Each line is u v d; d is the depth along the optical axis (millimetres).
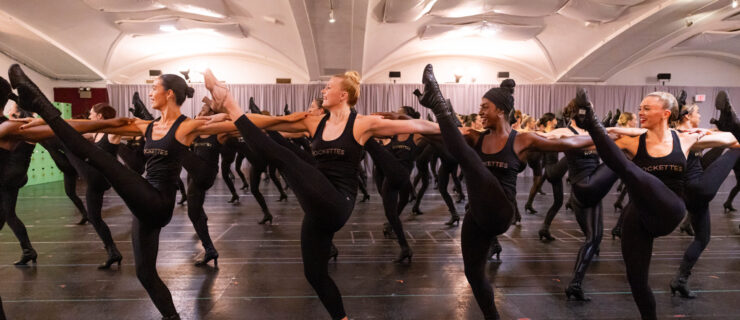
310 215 1771
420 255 3799
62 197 7477
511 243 4262
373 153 3176
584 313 2541
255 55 13250
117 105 12969
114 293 2814
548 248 4062
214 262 3506
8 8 8734
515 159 1932
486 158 1943
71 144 1799
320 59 11773
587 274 3285
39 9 8977
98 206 3285
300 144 4574
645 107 2189
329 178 1896
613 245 4191
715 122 2316
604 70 12570
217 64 13547
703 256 3832
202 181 3363
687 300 2758
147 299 2713
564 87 13578
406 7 8695
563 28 10875
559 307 2631
